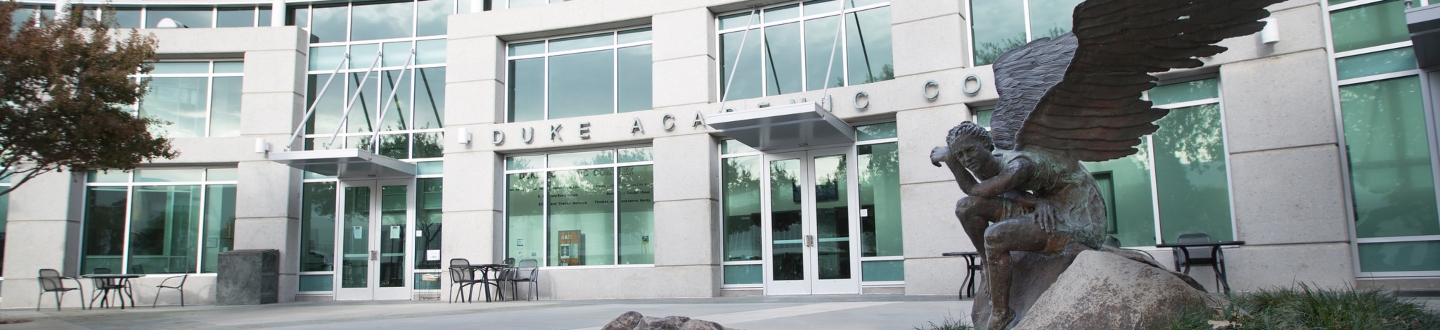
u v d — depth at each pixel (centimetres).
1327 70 1122
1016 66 602
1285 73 1141
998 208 538
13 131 1148
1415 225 1077
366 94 1825
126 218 1831
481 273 1648
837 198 1485
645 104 1642
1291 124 1129
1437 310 546
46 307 1730
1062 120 519
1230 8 441
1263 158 1144
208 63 1866
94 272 1686
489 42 1722
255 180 1784
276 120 1800
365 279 1780
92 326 1048
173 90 1855
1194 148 1221
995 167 519
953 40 1368
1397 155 1098
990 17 1391
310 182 1838
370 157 1589
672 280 1539
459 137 1692
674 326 552
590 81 1692
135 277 1602
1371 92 1123
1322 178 1103
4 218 1794
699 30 1577
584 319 965
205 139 1806
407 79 1812
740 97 1567
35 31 1186
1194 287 517
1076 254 514
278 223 1764
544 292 1647
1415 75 1098
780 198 1528
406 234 1769
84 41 1255
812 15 1534
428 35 1827
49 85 1186
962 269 1322
